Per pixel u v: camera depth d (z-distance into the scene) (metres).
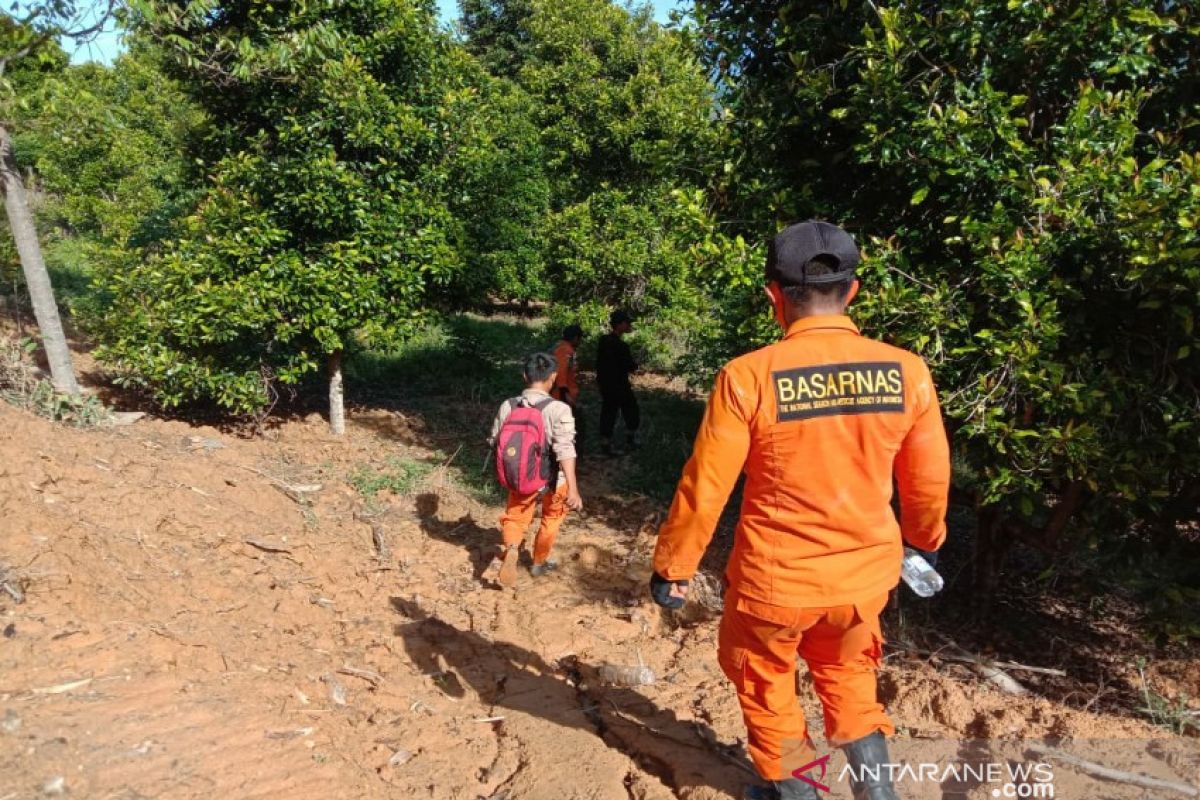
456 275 8.31
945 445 2.56
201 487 5.58
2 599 3.37
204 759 2.81
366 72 7.55
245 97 7.49
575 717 3.80
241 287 7.00
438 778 3.17
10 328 9.24
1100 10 3.94
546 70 13.32
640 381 12.82
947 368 4.41
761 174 5.14
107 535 4.28
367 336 7.71
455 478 7.56
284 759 2.94
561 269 12.88
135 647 3.34
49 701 2.88
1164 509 4.43
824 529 2.49
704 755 3.49
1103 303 4.10
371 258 7.52
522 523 5.37
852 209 4.95
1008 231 4.10
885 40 4.19
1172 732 3.97
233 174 7.21
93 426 6.23
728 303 6.52
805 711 3.97
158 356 7.13
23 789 2.43
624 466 8.77
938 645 5.23
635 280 12.75
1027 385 4.10
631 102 12.36
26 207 6.26
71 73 7.15
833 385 2.46
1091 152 3.99
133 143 14.41
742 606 2.62
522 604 5.14
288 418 8.79
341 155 7.57
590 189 13.28
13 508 3.91
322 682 3.69
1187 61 4.27
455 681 4.07
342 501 6.50
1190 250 3.49
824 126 4.90
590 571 5.85
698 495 2.49
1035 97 4.42
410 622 4.71
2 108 5.93
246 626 4.03
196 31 6.87
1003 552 5.67
